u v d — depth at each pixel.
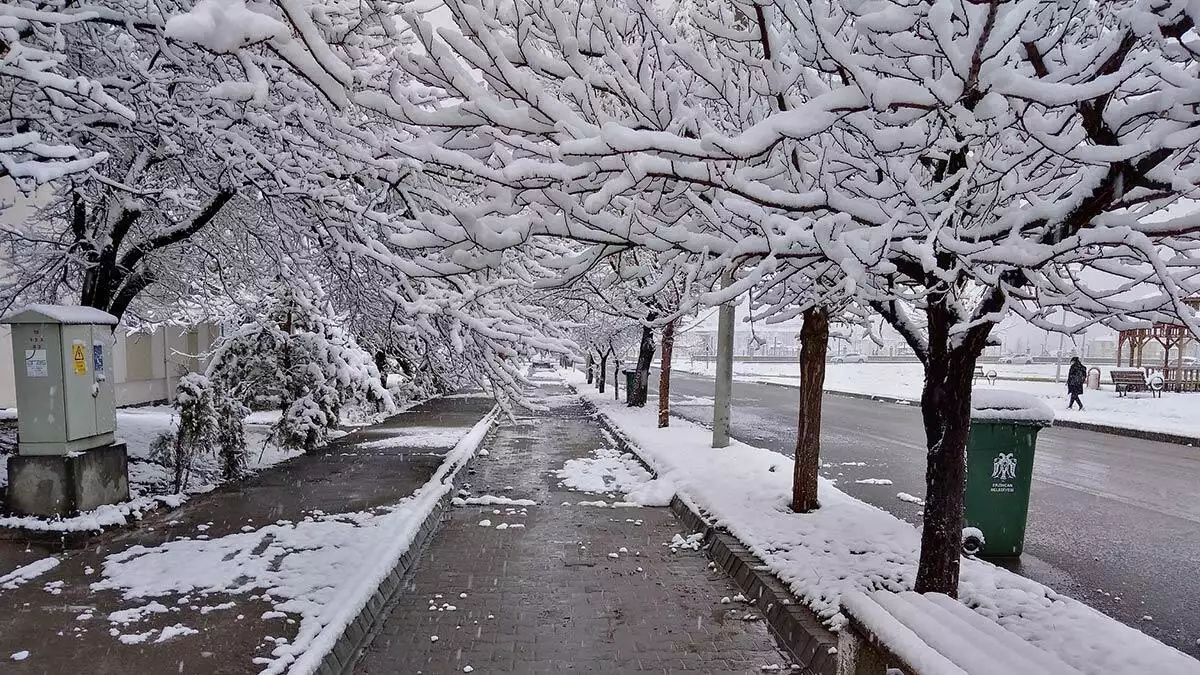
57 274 9.22
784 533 7.04
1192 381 31.45
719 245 3.84
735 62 4.42
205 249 9.91
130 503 7.82
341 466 11.19
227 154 6.18
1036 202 3.68
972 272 3.57
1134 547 7.48
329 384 13.27
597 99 3.80
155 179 8.17
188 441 9.07
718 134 3.00
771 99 4.13
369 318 8.21
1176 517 8.84
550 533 8.23
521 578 6.63
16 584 5.59
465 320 6.11
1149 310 3.75
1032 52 3.33
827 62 3.54
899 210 3.50
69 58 6.53
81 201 8.12
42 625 4.82
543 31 3.95
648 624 5.56
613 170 3.46
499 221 3.79
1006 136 3.87
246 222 8.39
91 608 5.12
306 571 5.96
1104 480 11.42
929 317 4.64
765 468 10.65
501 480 11.46
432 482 9.93
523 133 3.89
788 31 4.33
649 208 4.07
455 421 18.28
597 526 8.55
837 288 4.79
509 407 7.06
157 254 10.16
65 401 7.18
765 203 3.49
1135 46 3.61
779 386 37.81
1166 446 15.77
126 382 19.14
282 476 10.29
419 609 5.83
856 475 11.73
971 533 7.00
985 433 7.05
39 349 7.15
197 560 6.23
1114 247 4.11
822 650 4.70
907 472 12.04
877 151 3.59
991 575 5.50
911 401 26.59
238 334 12.77
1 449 9.62
